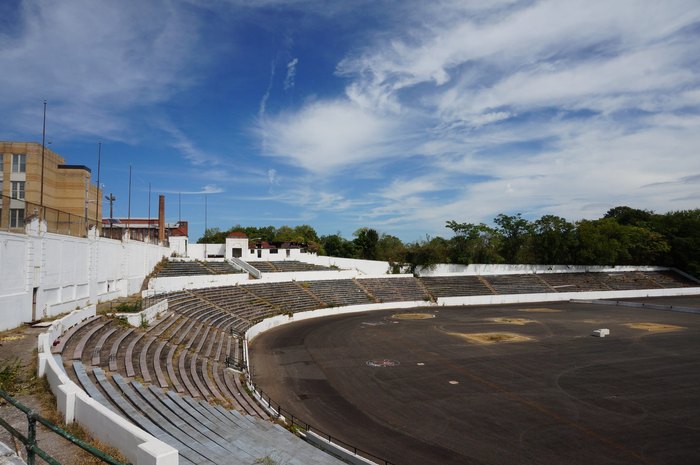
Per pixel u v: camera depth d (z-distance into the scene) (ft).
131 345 78.74
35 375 51.75
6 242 75.05
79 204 213.66
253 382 93.09
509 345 133.69
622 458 58.44
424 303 243.19
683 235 347.36
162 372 73.36
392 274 271.90
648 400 82.43
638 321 186.91
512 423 70.79
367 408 77.87
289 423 69.31
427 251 282.97
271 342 135.85
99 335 78.43
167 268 183.73
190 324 120.37
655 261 347.97
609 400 82.38
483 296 257.75
